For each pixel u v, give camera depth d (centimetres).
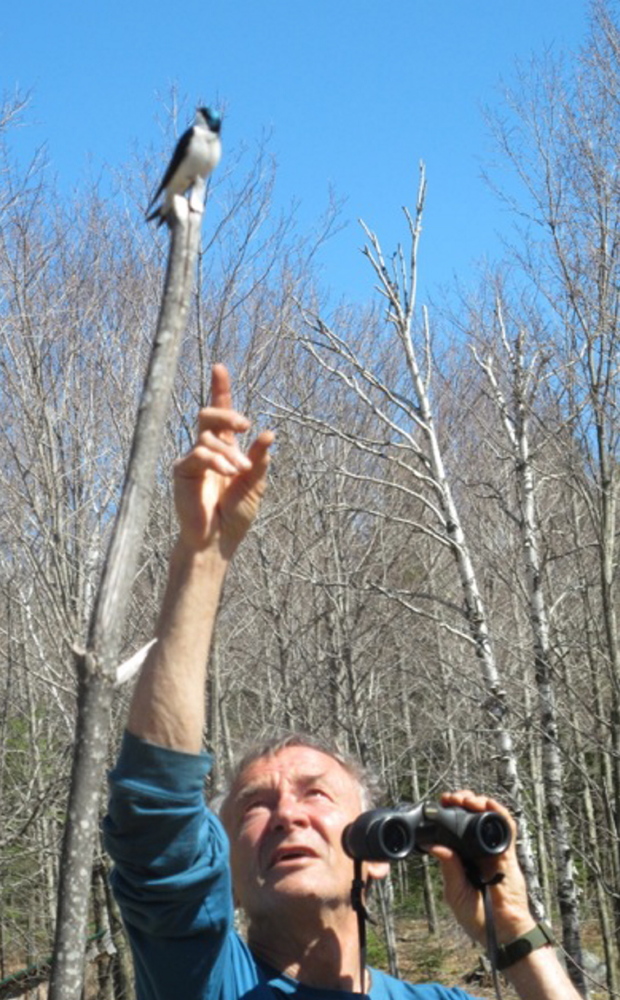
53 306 1592
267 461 286
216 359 1495
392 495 2047
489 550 1680
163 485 1532
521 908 333
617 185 1476
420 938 2661
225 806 332
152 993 285
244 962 304
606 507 1409
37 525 1513
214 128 295
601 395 1446
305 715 1816
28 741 1828
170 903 272
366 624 2041
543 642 1438
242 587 1866
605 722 1425
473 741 1753
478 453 2106
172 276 299
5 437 1564
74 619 1434
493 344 1917
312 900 310
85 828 325
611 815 1444
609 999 1903
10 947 1892
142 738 270
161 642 276
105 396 1612
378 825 308
